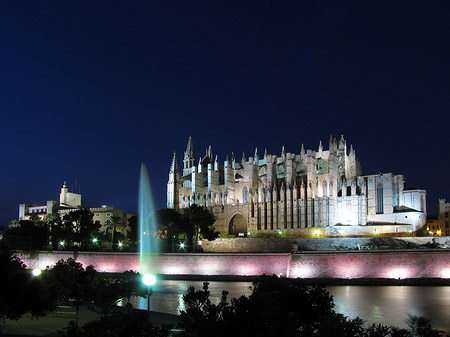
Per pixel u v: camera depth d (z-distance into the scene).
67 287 42.41
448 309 58.50
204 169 182.88
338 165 152.25
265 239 126.38
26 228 128.75
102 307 42.16
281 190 147.00
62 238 134.00
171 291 79.62
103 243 149.62
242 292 77.25
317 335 23.77
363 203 137.12
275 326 23.16
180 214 148.88
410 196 135.50
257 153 169.75
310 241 119.31
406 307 60.19
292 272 95.94
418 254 88.06
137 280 43.91
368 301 65.31
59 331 40.72
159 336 26.08
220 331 23.47
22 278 38.62
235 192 166.25
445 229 155.38
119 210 176.88
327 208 137.75
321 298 31.45
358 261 92.00
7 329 42.41
